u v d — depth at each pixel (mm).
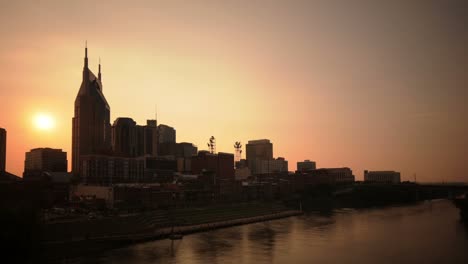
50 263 138875
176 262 140500
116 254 152625
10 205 149000
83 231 171000
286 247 168000
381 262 140625
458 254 151500
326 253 155500
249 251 159500
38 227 152000
